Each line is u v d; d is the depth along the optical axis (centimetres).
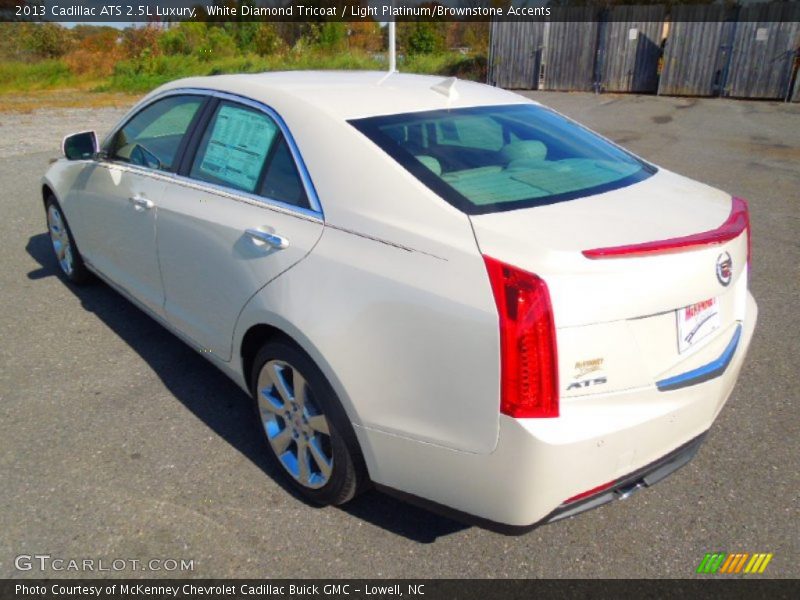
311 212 252
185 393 357
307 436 264
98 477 289
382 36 3164
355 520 267
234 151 298
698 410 226
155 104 367
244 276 272
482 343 197
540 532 262
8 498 275
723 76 1848
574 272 193
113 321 443
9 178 862
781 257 568
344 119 259
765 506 275
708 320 229
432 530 262
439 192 228
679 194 258
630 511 273
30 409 340
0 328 432
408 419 219
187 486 285
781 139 1180
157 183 340
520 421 195
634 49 1962
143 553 249
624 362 203
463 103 299
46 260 559
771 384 368
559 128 312
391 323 217
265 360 272
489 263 199
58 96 2212
